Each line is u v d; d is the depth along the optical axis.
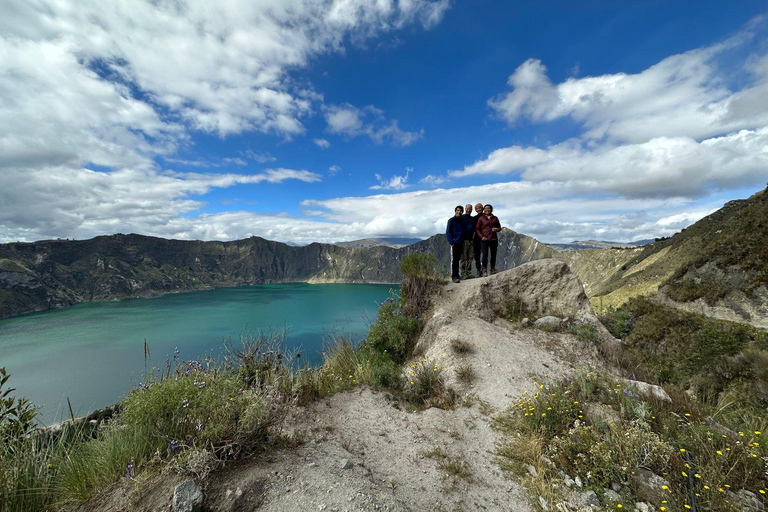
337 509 2.72
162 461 3.03
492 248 10.88
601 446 3.70
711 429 3.91
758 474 3.25
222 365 5.39
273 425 4.02
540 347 7.80
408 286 9.96
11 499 2.71
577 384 5.55
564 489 3.38
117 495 2.82
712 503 2.89
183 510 2.49
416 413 5.41
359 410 5.38
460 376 6.39
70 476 2.97
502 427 4.80
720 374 9.02
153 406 3.35
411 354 8.20
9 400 3.27
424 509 3.06
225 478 2.98
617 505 3.02
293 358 6.49
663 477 3.33
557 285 9.53
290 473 3.20
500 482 3.57
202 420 3.36
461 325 8.11
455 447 4.32
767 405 7.09
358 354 7.99
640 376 7.26
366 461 3.88
